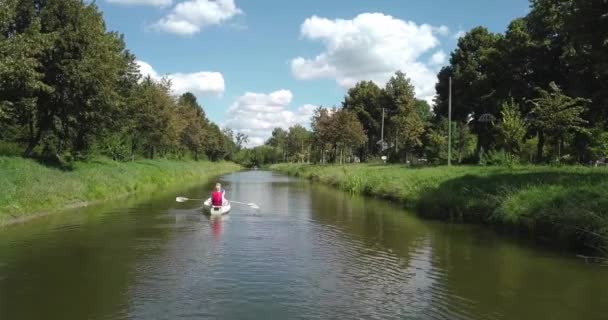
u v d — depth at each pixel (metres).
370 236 17.94
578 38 19.08
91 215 22.80
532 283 11.78
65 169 30.64
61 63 28.00
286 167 103.44
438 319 9.40
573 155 41.91
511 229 18.52
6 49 21.77
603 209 15.01
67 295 10.66
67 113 30.19
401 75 74.06
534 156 51.22
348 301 10.43
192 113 77.88
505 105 40.56
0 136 33.00
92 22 29.53
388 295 10.87
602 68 19.31
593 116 34.88
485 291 11.17
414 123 63.94
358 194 36.50
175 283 11.63
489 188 22.66
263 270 12.91
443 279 12.16
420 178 30.39
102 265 13.27
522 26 43.06
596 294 10.92
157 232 18.50
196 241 16.77
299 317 9.43
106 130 35.47
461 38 59.66
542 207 17.03
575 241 15.30
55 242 16.31
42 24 27.81
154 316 9.42
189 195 34.31
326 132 72.31
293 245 16.23
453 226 20.23
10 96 26.25
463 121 60.47
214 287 11.34
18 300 10.30
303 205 28.56
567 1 19.89
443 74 63.16
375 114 88.12
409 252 15.21
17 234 17.64
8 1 22.28
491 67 46.03
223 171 99.81
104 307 9.90
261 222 21.36
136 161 50.69
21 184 22.83
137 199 30.72
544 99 35.09
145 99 50.44
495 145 52.78
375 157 82.50
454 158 60.12
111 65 30.53
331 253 15.03
